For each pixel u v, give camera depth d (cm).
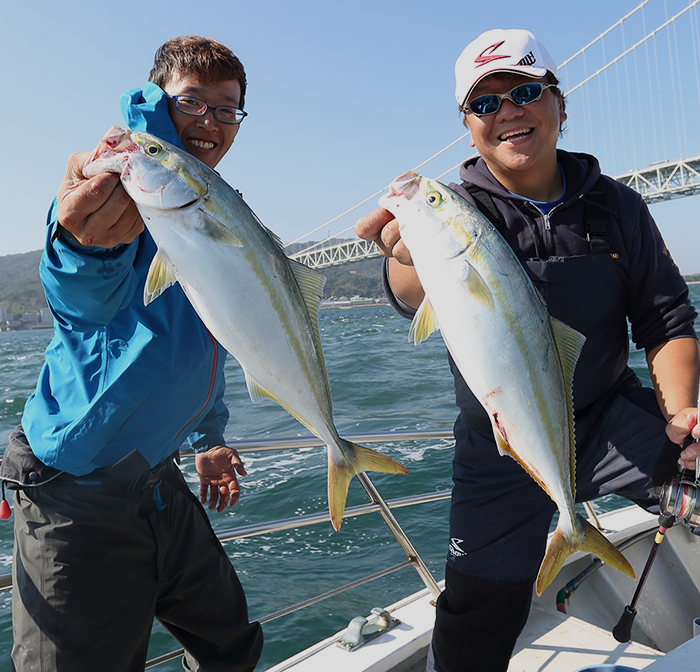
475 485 218
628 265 212
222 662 202
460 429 227
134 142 132
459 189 222
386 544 526
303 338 150
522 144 202
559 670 239
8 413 1421
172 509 192
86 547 166
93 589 166
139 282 171
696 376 209
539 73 195
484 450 215
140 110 188
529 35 200
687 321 216
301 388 150
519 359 153
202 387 187
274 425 1059
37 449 166
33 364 3059
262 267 143
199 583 197
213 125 200
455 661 221
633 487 218
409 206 152
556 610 279
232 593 206
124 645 172
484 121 204
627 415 218
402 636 244
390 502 260
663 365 213
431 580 263
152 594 180
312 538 539
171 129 192
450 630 221
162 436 180
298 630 402
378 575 250
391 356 2289
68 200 124
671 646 296
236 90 205
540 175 212
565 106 223
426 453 792
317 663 229
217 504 229
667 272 218
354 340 3325
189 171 134
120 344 169
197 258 136
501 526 214
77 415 165
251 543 532
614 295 213
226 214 139
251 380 147
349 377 1725
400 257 162
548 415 157
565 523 163
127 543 173
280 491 653
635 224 213
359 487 686
